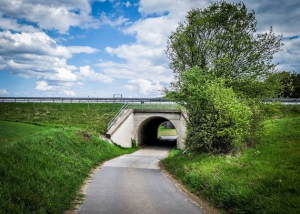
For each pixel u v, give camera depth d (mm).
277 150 15188
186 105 18984
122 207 8852
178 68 23578
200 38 24000
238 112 15141
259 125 17844
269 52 22547
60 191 9664
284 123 24266
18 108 38438
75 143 20656
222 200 8859
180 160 17938
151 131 49906
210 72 21062
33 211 7332
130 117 37188
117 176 14742
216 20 23531
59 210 7934
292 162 12156
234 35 22781
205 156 15891
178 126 36469
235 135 15094
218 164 13422
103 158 21906
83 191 10969
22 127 26125
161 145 44188
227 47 22641
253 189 8641
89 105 41000
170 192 11195
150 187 12102
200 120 17078
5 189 7402
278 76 21938
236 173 11266
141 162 21688
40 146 15055
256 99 19922
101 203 9250
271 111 19875
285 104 33969
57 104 41062
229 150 16266
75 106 40531
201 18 24016
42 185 9211
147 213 8273
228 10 23438
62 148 17469
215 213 8391
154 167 19000
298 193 7914
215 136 16266
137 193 10859
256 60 22328
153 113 37688
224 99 15680
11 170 8922
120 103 41281
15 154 10977
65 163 14242
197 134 17234
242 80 21156
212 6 24375
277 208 6957
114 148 28094
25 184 8492
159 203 9422
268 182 9109
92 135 26344
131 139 37656
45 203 7840
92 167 17406
